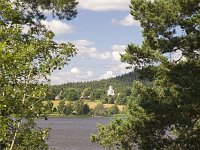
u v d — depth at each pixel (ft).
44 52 45.55
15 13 49.11
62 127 624.59
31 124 44.04
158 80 85.87
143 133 83.15
